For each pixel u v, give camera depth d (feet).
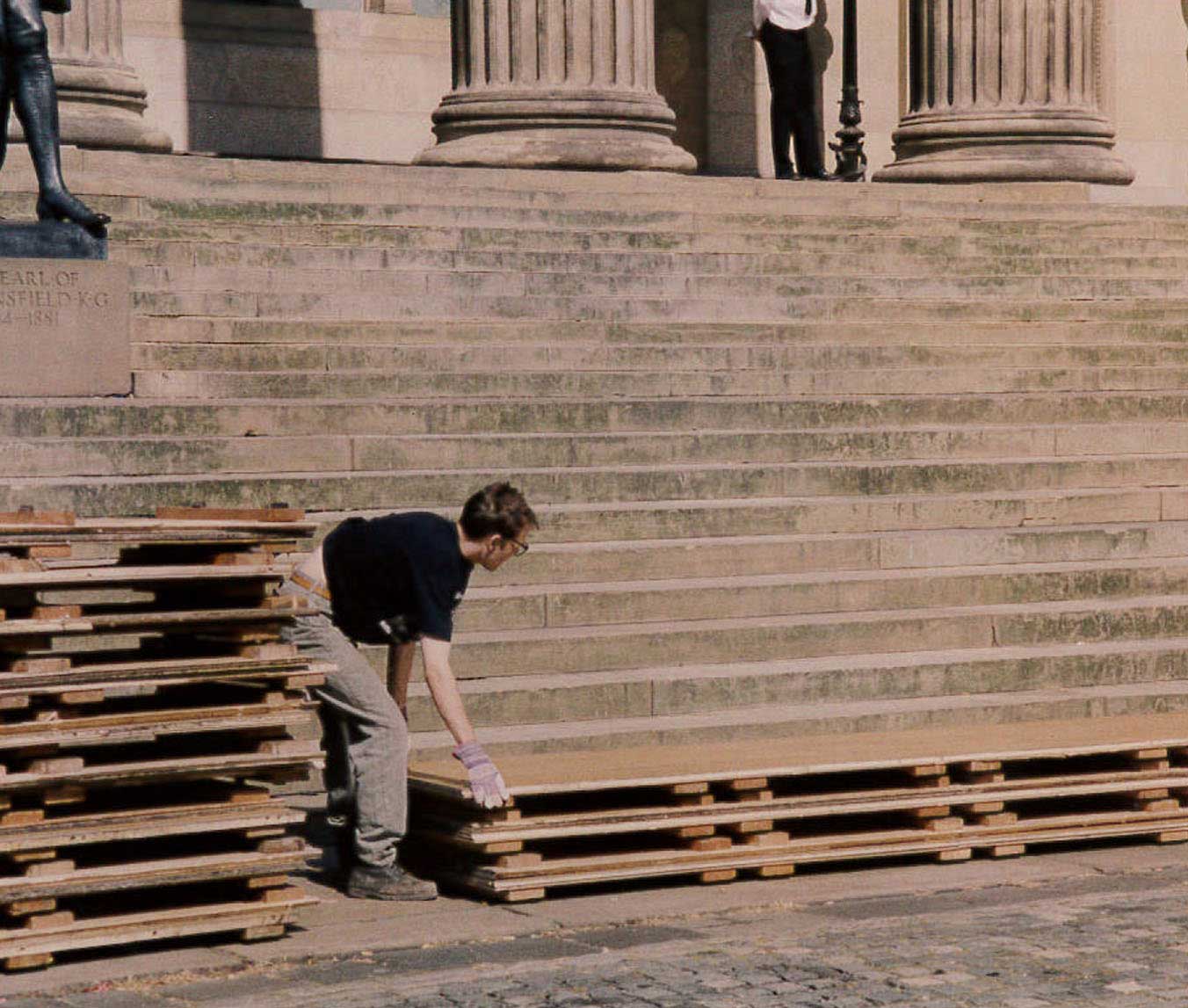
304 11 94.07
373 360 53.47
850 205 72.64
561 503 47.98
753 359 57.93
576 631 43.06
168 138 70.64
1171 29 104.99
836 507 49.34
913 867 34.99
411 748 38.06
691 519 47.60
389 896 32.09
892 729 42.37
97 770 28.35
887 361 59.98
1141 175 104.37
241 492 44.29
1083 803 37.68
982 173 82.43
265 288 56.85
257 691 30.68
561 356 55.62
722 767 33.88
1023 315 65.36
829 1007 26.27
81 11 69.26
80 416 46.62
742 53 98.99
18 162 61.62
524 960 28.71
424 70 96.84
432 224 63.46
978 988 27.17
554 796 34.37
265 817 29.84
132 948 29.37
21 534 28.09
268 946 29.43
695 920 31.17
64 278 49.57
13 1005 26.63
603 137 73.46
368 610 31.22
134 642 40.86
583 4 74.02
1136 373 61.62
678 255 63.57
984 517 51.19
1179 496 53.88
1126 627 47.52
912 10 85.56
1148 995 26.89
